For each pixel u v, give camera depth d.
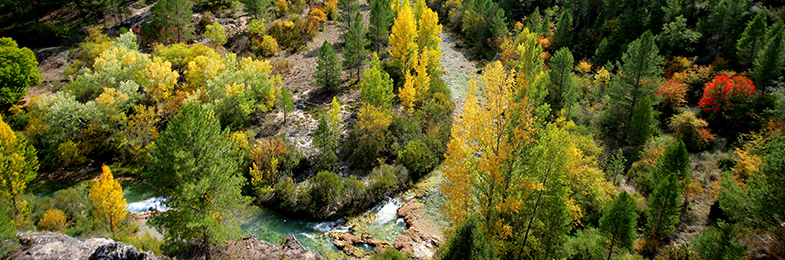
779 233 19.66
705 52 58.44
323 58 56.09
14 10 76.88
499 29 74.75
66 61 63.84
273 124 49.88
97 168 44.31
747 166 30.72
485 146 19.50
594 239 25.16
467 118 19.66
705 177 36.06
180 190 21.69
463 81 66.00
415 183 41.72
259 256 25.30
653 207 27.25
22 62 54.75
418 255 30.64
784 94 43.84
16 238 19.30
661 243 28.39
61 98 45.12
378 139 43.91
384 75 49.41
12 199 28.98
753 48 50.94
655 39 59.50
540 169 19.81
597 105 52.97
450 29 91.25
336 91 58.88
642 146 40.62
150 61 53.59
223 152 24.50
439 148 45.34
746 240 22.66
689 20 66.12
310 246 32.09
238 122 48.06
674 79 51.66
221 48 68.50
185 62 59.12
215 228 22.70
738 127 42.84
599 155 38.53
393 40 57.16
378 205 38.31
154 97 50.97
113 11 77.44
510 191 19.61
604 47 62.47
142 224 32.69
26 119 48.31
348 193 37.78
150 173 22.55
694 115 44.25
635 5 74.81
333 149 44.62
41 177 42.25
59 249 19.33
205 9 80.62
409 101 48.19
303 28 76.56
